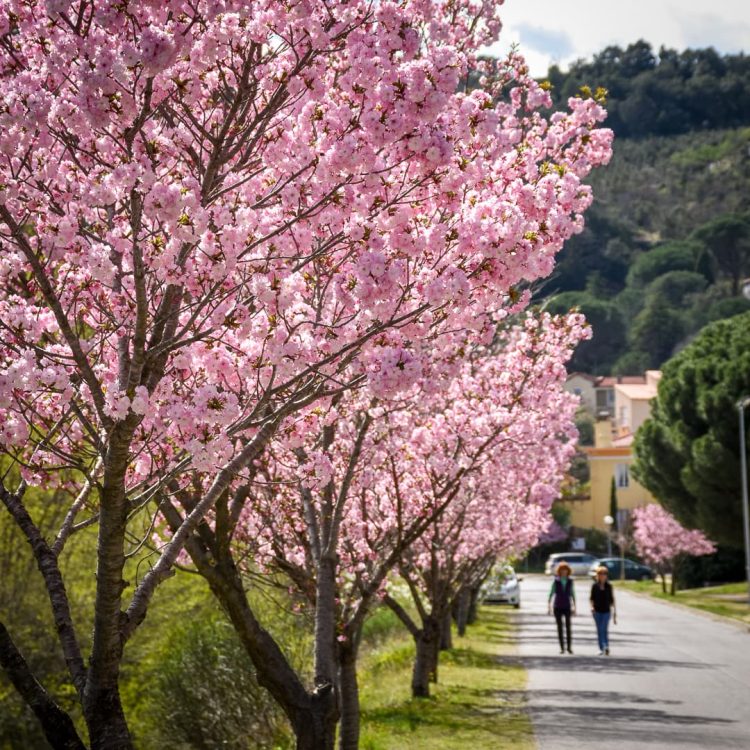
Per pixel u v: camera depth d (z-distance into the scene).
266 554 16.31
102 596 8.56
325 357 9.22
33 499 26.78
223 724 23.22
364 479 15.77
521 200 8.84
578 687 27.27
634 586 93.12
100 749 8.72
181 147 9.45
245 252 8.23
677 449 67.62
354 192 8.80
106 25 7.66
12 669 9.07
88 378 8.10
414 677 25.86
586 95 12.62
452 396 18.11
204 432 8.34
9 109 7.70
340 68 10.12
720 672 30.66
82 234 9.32
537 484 29.91
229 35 8.32
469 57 12.96
